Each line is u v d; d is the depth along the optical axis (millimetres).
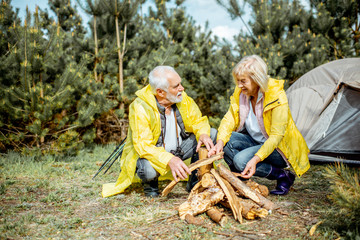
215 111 7367
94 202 2793
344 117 4277
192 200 2328
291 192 2924
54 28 5195
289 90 5414
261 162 2678
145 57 7363
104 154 5551
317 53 6898
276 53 6828
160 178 3137
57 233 2121
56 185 3398
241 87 2553
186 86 7777
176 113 2896
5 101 4707
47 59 5016
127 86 6691
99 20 7051
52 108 4984
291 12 8117
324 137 4289
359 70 4426
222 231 2076
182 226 2172
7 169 4211
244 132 3039
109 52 6777
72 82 5273
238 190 2396
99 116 6184
